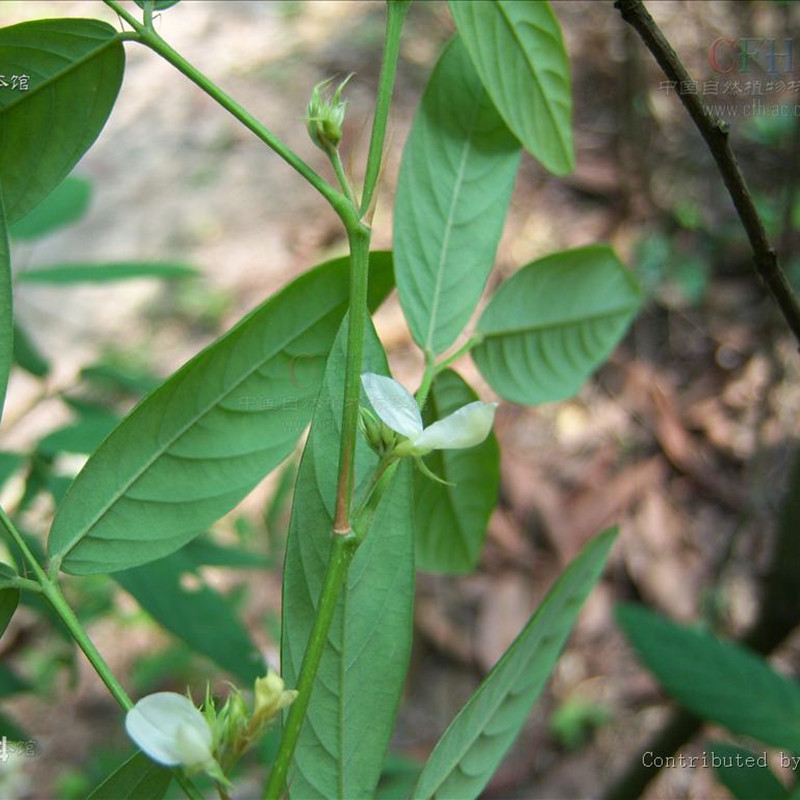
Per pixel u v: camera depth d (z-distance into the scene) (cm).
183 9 105
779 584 35
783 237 37
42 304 81
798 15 41
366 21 101
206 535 31
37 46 20
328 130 19
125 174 91
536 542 68
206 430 20
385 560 20
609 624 64
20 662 59
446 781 20
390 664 20
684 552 66
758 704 26
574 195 85
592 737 60
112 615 61
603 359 25
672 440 70
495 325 24
